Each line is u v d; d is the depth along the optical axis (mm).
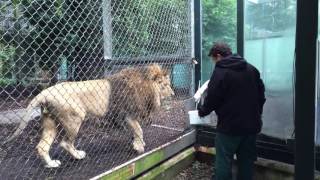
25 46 3818
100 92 4016
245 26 4770
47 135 3721
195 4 5164
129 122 4305
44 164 3729
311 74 1867
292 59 4391
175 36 4879
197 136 5238
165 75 4613
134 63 4457
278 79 4520
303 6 1859
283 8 4453
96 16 4070
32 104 3549
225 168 3783
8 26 3752
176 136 4875
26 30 3787
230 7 4910
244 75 3688
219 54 3848
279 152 4434
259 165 4500
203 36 5219
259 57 4695
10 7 3713
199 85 5234
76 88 3793
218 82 3639
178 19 4918
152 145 4488
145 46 4508
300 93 1903
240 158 3943
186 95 5078
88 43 4105
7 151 4012
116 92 4180
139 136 4344
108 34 4109
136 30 4387
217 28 5074
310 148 1896
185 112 5062
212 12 5086
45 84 3994
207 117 4938
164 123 4855
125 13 4254
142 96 4398
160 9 4621
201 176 4742
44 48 3908
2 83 3865
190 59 5109
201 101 5145
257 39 4699
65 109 3715
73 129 3832
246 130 3682
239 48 4781
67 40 3965
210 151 5059
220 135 3783
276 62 4535
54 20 3783
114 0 4137
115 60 4266
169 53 4809
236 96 3652
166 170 4441
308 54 1865
